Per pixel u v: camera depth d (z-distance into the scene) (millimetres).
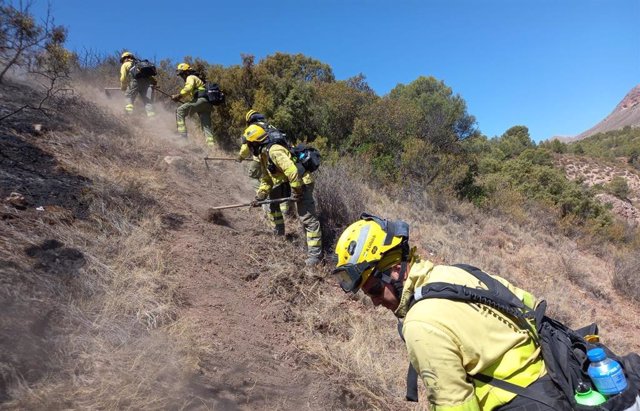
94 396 2518
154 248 4352
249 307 4410
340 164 9867
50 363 2600
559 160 49281
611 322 9047
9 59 6582
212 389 3080
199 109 8797
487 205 12844
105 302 3316
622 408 1688
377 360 4527
